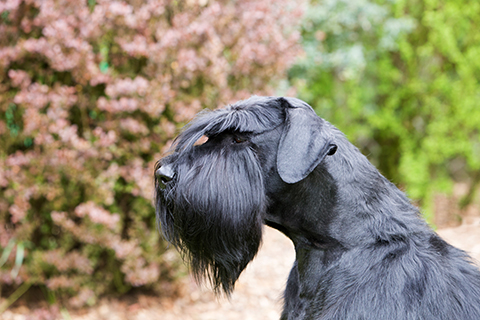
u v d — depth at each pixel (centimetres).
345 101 931
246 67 487
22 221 471
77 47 418
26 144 468
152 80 449
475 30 816
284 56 512
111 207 478
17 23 446
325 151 208
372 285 207
